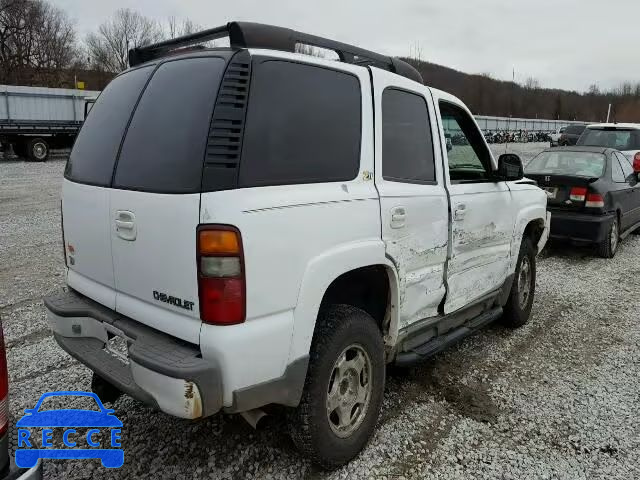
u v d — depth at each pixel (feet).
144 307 8.37
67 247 10.46
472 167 13.91
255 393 7.70
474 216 12.82
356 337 9.30
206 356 7.38
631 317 18.02
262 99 8.00
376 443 10.35
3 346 6.56
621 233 28.17
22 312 16.83
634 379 13.39
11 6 157.99
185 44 10.05
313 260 8.29
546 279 22.63
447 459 9.93
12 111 66.39
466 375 13.42
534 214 16.22
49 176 53.47
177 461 9.64
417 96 11.39
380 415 11.36
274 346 7.80
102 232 9.05
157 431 10.56
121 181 8.61
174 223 7.59
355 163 9.40
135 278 8.46
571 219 25.53
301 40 9.08
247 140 7.69
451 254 12.03
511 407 11.89
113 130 9.38
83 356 9.07
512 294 16.17
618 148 39.04
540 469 9.71
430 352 11.51
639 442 10.64
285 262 7.86
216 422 10.87
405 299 10.62
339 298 10.00
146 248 8.11
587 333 16.53
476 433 10.81
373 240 9.49
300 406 8.65
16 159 70.18
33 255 23.90
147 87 9.12
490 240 13.76
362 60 10.96
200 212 7.30
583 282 22.26
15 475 6.22
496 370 13.75
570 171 27.71
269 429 10.65
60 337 9.75
